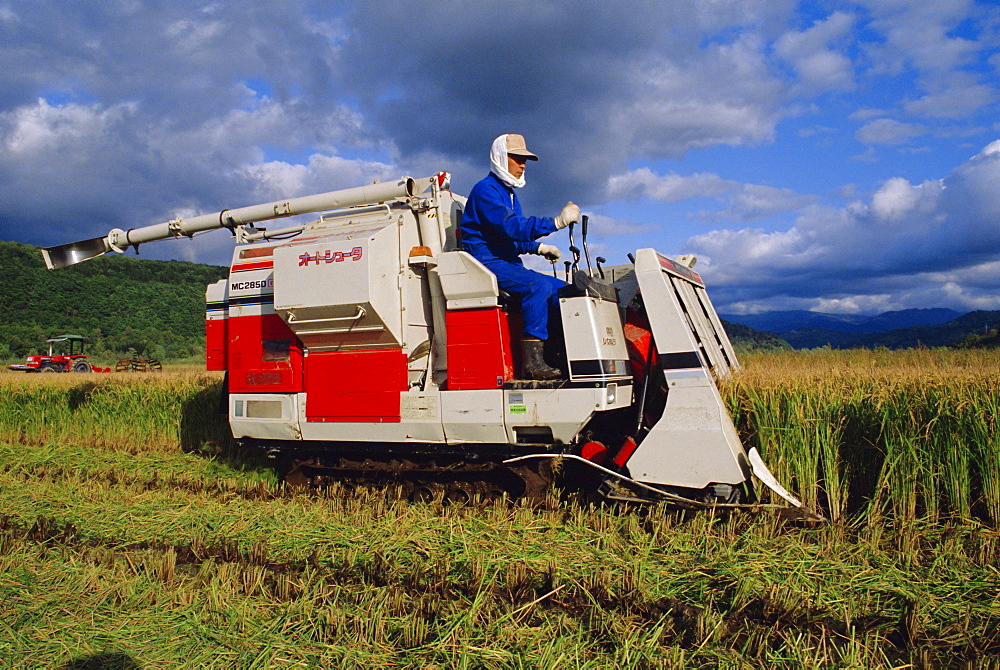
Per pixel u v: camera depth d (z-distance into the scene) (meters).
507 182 5.84
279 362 6.48
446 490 6.00
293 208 6.95
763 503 5.18
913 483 5.06
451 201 6.51
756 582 4.04
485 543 4.86
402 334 5.92
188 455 9.44
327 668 3.21
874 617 3.65
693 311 5.86
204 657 3.34
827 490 5.27
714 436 4.96
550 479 5.92
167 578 4.40
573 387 5.29
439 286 6.12
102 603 4.04
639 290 5.73
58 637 3.60
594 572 4.24
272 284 6.52
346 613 3.77
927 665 3.07
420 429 5.80
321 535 5.23
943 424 5.01
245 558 4.84
